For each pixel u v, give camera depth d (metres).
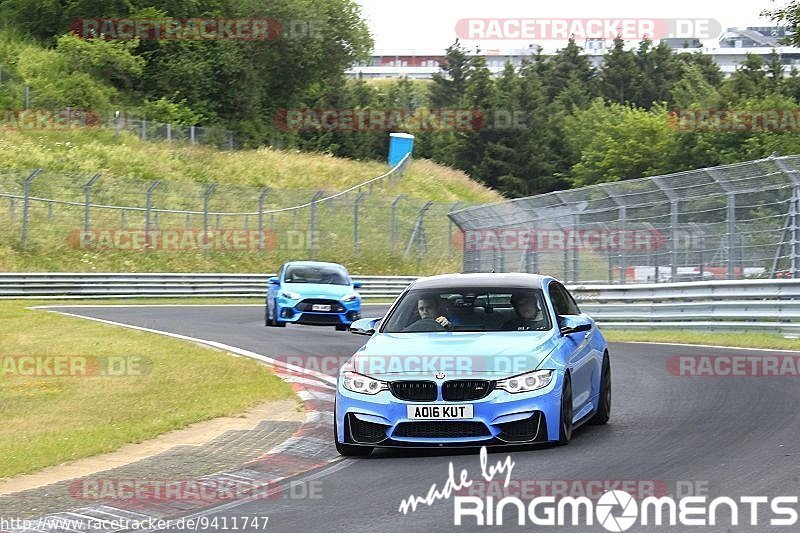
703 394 30.62
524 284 25.45
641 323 59.03
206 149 141.50
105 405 31.94
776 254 53.28
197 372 38.25
